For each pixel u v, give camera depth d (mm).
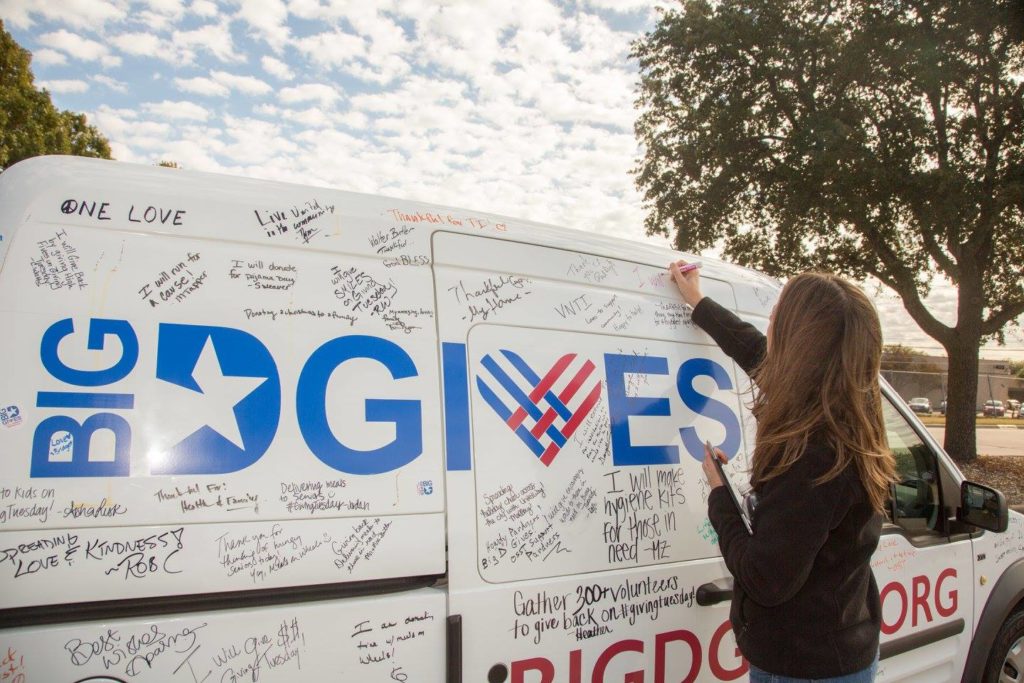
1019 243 13789
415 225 1905
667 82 14883
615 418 2062
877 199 13016
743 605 1681
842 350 1542
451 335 1854
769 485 1557
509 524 1807
